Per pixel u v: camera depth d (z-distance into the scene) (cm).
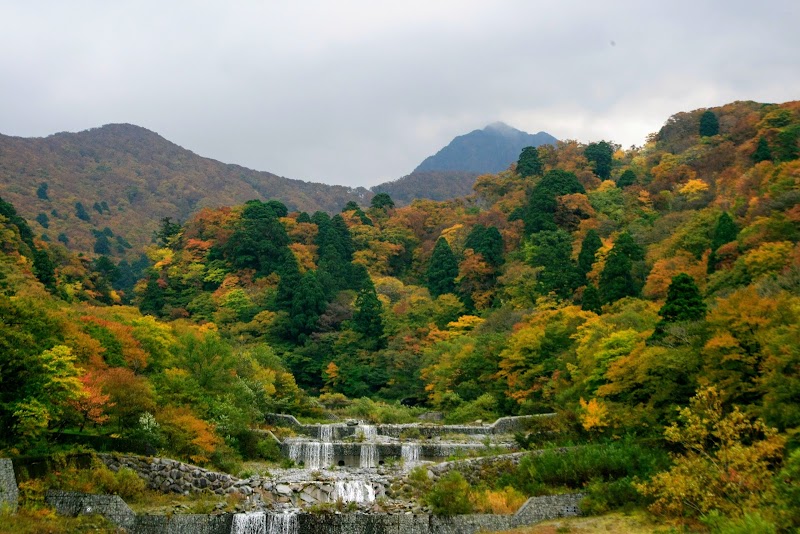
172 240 13150
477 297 10069
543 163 14738
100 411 3656
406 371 8406
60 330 4025
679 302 4825
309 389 8969
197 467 3812
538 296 8712
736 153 11769
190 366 5303
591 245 9225
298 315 9662
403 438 5453
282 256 11450
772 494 2655
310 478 4109
